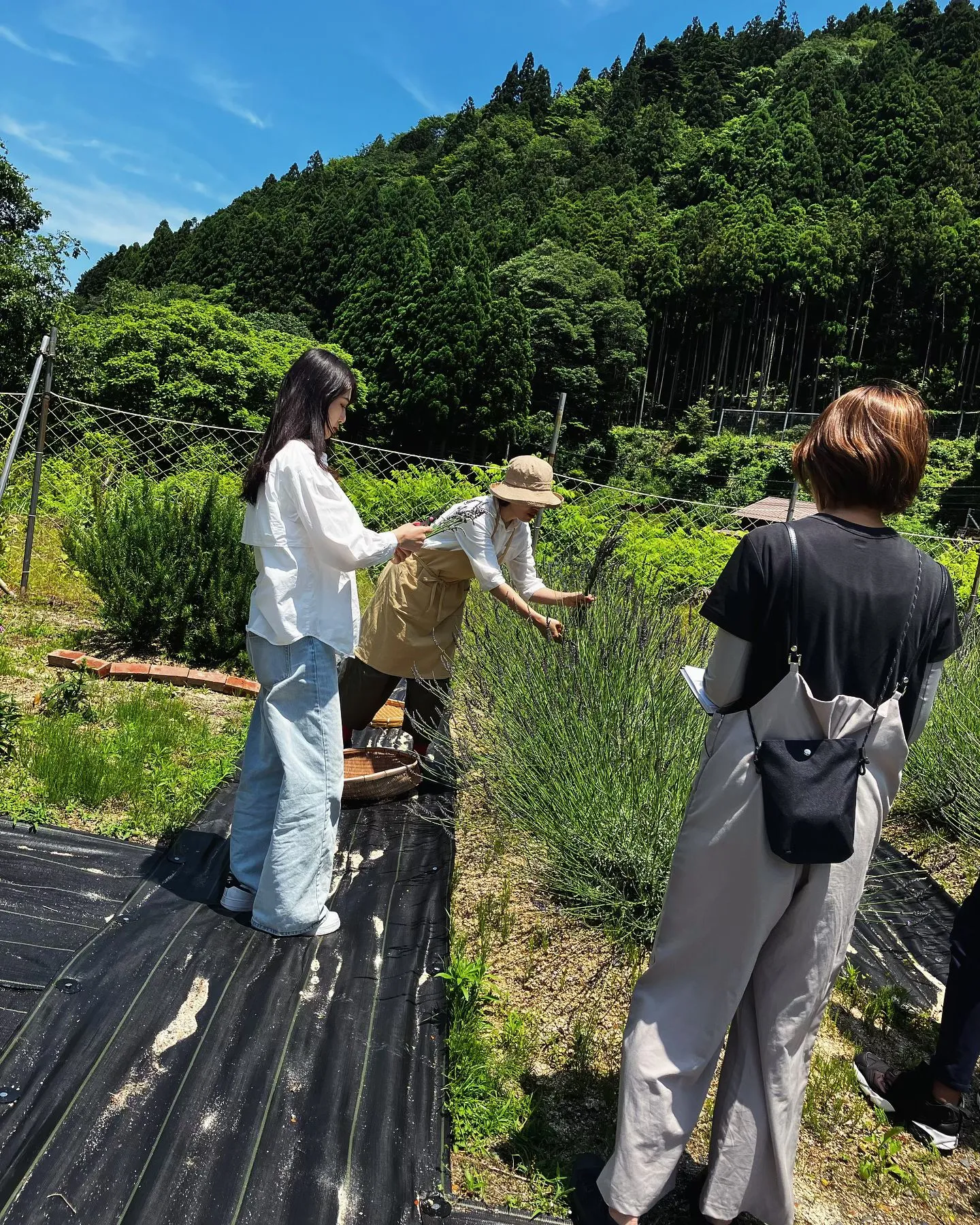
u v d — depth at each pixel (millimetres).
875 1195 1946
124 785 3203
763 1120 1609
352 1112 1820
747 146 102625
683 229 89125
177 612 5086
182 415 41656
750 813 1530
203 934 2326
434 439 57156
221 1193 1575
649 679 3221
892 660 1536
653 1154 1585
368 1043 2025
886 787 1610
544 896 2938
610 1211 1600
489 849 3209
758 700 1562
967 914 2123
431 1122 1855
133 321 42812
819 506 1645
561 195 108188
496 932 2729
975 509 39531
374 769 3529
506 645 3773
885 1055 2438
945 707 3922
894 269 76438
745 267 77062
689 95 135875
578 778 2879
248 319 68750
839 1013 2588
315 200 92438
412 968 2332
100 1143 1630
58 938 2236
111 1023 1935
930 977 2807
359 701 3551
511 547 3359
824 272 75938
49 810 2971
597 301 66000
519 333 56781
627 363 66812
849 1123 2156
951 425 64938
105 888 2520
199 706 4391
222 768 3496
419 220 82250
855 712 1530
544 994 2492
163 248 91125
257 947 2311
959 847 3645
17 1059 1792
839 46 134125
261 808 2525
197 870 2709
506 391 56750
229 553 5176
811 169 96750
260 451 2361
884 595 1509
